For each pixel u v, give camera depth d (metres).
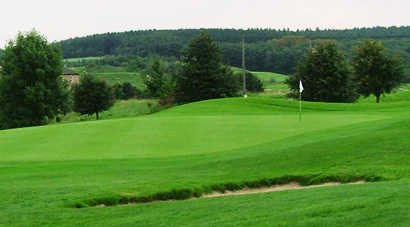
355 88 68.81
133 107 83.81
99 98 70.50
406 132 17.89
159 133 26.58
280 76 138.50
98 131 27.69
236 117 33.22
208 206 10.73
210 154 20.48
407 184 10.43
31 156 21.33
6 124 57.97
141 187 13.62
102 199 12.45
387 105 43.78
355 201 8.80
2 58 57.59
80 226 9.76
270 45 159.88
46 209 11.31
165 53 177.12
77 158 20.55
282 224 7.81
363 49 67.81
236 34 188.50
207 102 51.91
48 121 58.06
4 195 12.82
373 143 16.95
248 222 8.33
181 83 77.69
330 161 15.70
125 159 19.78
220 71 78.44
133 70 153.38
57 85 59.28
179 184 13.92
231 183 14.30
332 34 192.62
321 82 67.75
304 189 12.02
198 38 78.31
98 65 162.12
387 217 7.34
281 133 26.00
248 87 99.75
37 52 56.59
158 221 9.53
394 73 66.19
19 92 57.38
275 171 15.47
